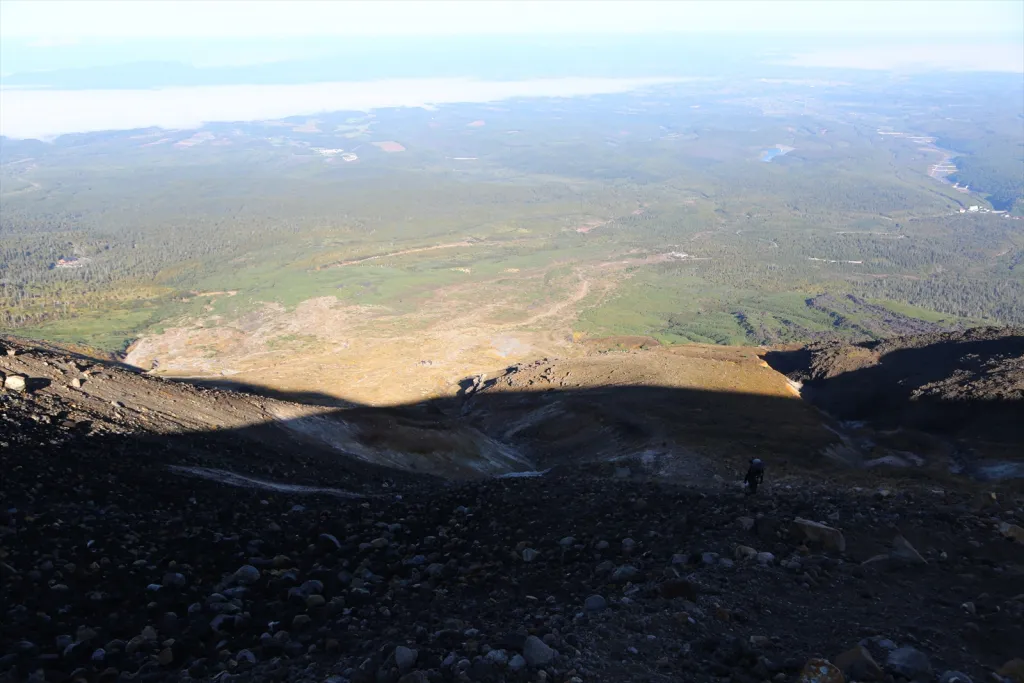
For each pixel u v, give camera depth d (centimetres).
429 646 922
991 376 4978
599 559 1328
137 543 1289
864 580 1176
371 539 1536
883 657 904
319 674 862
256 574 1233
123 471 1662
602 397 5638
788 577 1177
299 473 2353
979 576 1202
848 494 1817
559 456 4662
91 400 2270
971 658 916
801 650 929
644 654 911
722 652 912
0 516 1224
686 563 1238
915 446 4281
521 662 853
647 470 3619
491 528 1570
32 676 812
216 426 2595
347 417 3600
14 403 1938
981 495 1697
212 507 1597
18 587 1038
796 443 4166
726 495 1738
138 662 900
